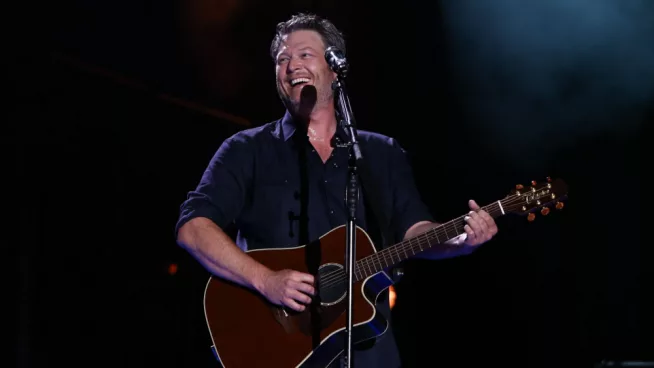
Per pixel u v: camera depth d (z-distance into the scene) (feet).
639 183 68.28
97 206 69.77
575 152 70.13
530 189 38.47
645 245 68.33
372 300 38.22
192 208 38.60
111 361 69.51
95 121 69.46
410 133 73.15
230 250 37.40
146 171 71.46
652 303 68.18
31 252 66.03
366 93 72.95
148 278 71.26
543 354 72.28
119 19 69.92
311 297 37.68
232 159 39.93
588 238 70.59
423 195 73.05
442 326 76.23
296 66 40.63
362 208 39.81
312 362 37.58
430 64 72.28
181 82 71.87
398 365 38.88
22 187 66.08
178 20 71.56
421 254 40.06
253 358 37.32
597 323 70.28
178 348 71.15
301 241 38.99
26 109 66.28
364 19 72.33
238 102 73.00
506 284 74.49
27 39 66.28
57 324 67.72
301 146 40.29
